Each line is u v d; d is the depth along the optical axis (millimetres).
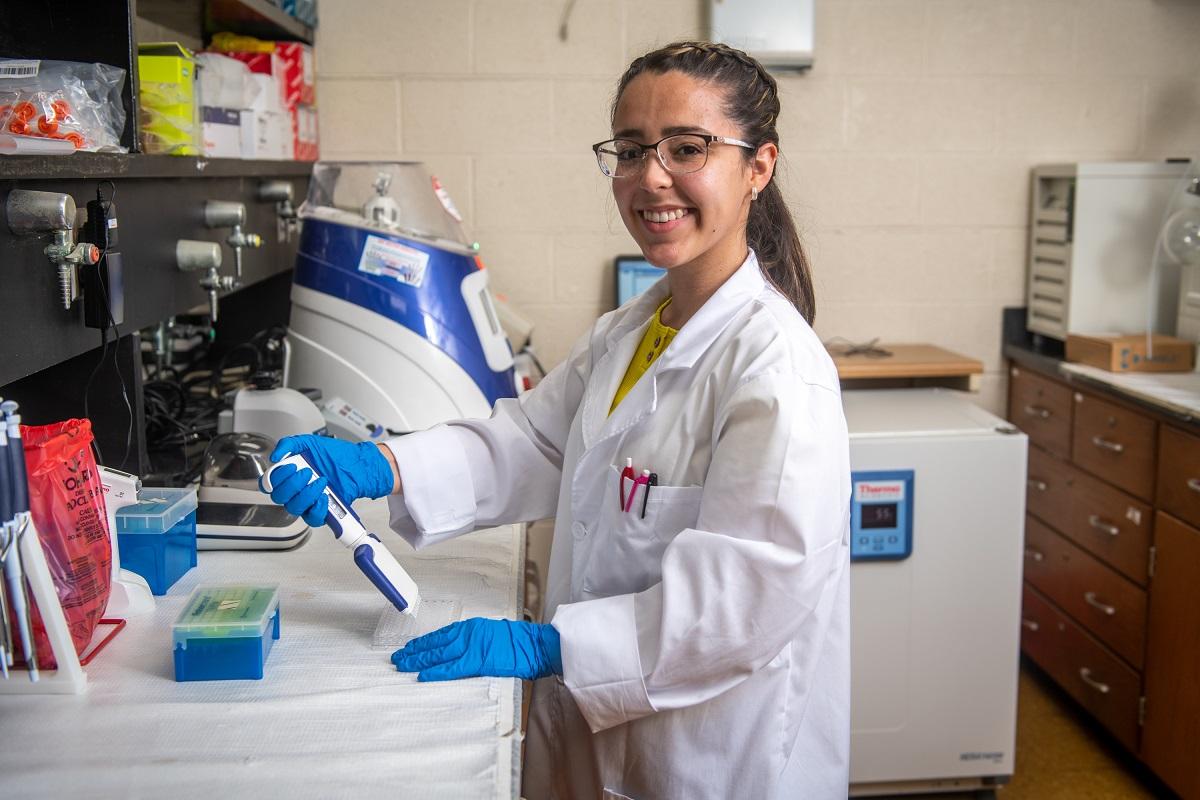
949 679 2412
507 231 2922
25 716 1026
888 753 2426
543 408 1545
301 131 2658
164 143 1754
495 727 1021
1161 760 2355
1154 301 2711
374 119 2855
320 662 1153
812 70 2889
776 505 1124
